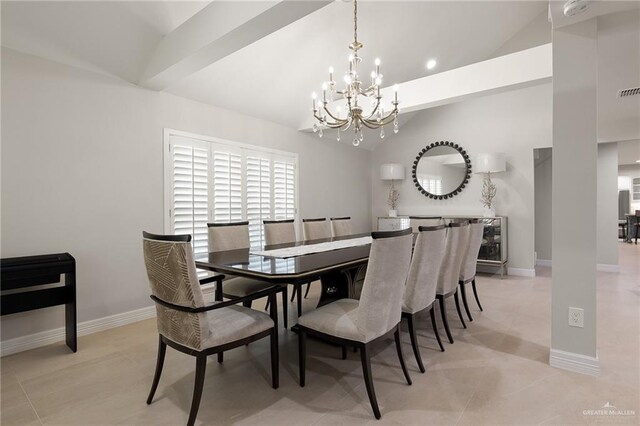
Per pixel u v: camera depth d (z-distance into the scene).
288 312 3.33
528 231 4.96
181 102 3.47
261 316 1.87
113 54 2.78
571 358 2.06
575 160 2.03
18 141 2.44
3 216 2.39
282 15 2.07
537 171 6.02
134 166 3.10
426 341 2.57
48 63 2.58
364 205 6.41
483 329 2.80
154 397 1.82
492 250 4.94
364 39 3.76
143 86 3.14
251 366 2.18
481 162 4.88
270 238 3.42
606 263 5.34
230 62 3.34
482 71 3.46
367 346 1.67
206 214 3.66
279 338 2.67
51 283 2.47
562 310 2.09
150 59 2.93
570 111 2.04
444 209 5.73
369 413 1.65
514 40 4.89
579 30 2.01
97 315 2.85
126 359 2.30
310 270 1.88
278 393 1.85
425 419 1.60
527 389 1.85
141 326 2.97
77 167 2.74
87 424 1.59
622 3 1.79
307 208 5.12
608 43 2.29
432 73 4.95
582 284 2.03
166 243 1.55
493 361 2.20
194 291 1.55
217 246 2.95
